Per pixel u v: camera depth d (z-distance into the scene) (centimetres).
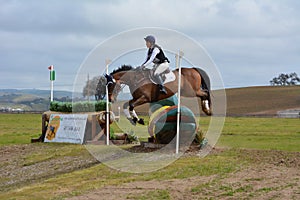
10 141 1797
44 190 880
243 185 844
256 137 1817
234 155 1178
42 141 1695
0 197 839
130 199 754
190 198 754
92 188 856
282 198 736
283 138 1770
